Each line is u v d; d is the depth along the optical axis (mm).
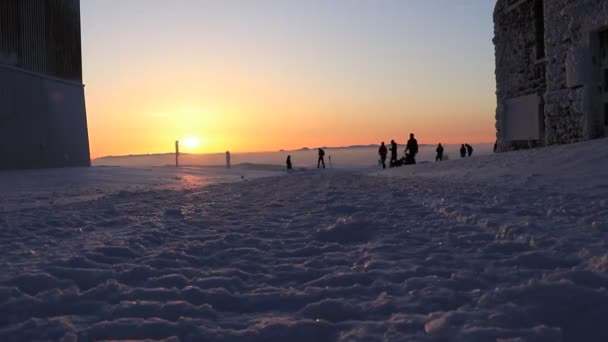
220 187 12227
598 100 12344
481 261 3336
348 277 3041
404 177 13547
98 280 3188
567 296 2268
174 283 3070
